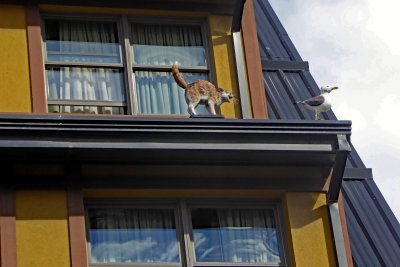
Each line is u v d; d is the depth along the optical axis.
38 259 17.06
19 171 17.47
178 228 18.08
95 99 18.84
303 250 18.17
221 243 18.17
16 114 17.12
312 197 18.52
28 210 17.30
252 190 18.34
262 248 18.28
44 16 19.12
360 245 20.30
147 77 19.23
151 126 17.55
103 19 19.39
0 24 18.69
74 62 18.98
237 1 19.52
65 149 17.28
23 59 18.56
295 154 18.25
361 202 21.14
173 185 18.02
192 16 19.69
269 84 22.00
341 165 18.36
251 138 17.98
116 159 17.64
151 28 19.58
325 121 18.28
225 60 19.45
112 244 17.75
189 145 17.70
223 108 19.03
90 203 17.86
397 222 20.94
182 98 19.22
